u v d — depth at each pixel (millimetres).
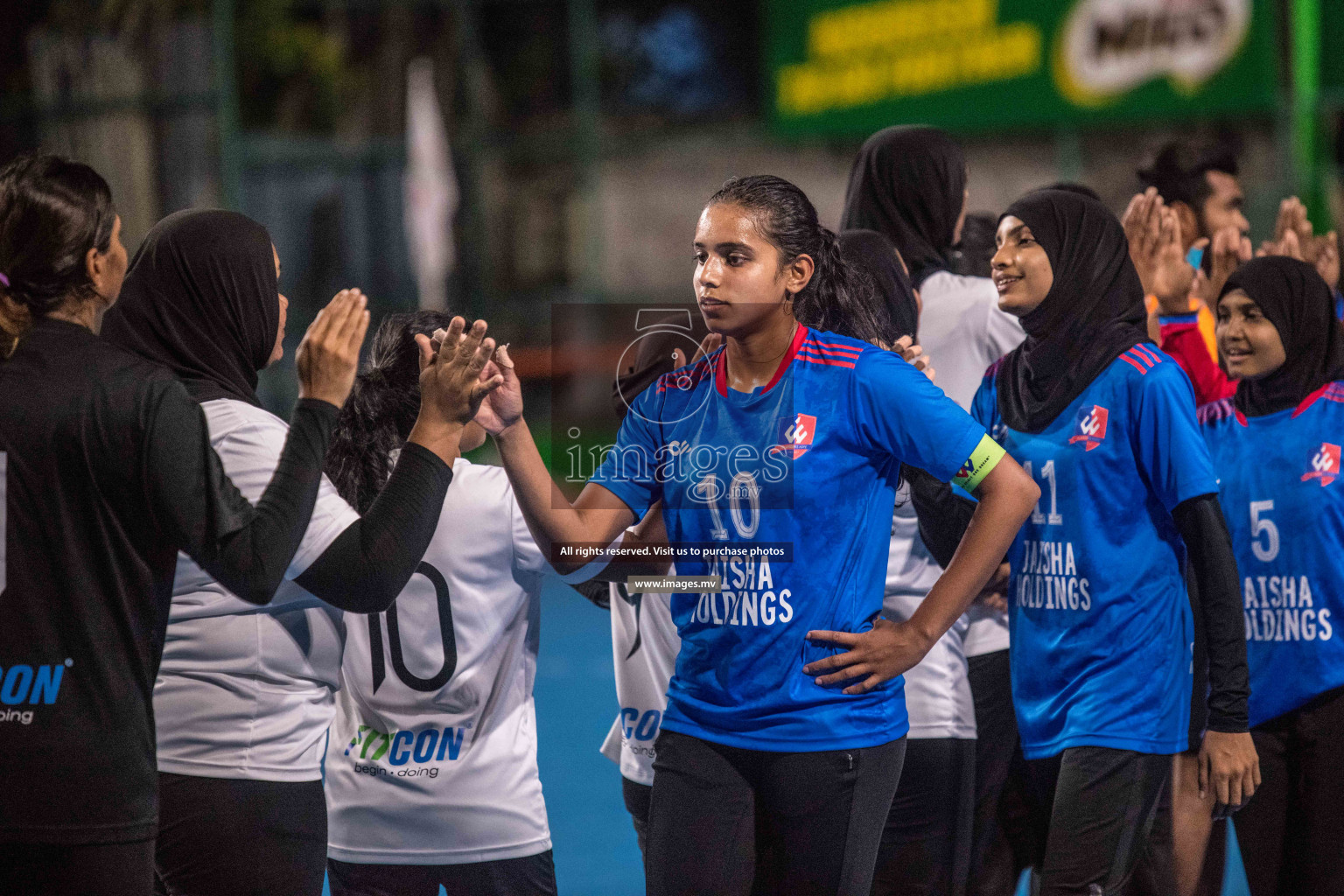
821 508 6930
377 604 6566
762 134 41750
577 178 51594
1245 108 34375
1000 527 6906
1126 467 7957
